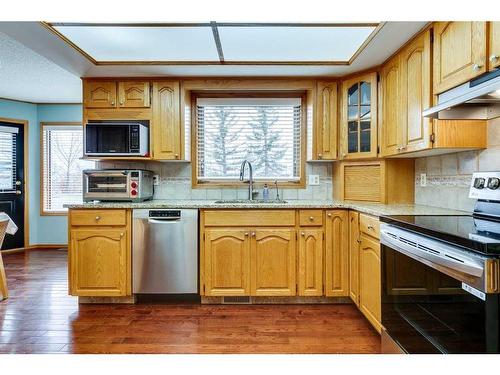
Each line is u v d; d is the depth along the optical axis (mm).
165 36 2285
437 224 1546
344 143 2988
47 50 2453
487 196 1775
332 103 3055
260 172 3443
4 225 2793
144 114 3014
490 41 1502
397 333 1680
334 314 2553
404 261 1608
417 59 2156
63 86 4008
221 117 3436
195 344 2088
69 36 2283
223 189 3342
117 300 2793
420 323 1454
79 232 2717
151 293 2740
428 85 2021
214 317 2498
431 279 1368
